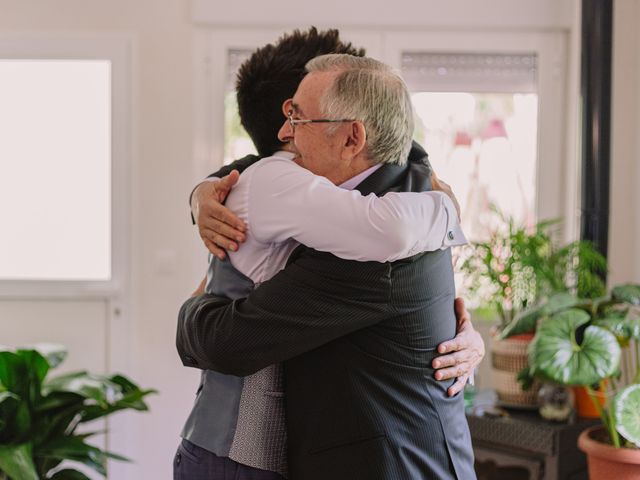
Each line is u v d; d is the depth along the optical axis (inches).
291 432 62.7
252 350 59.7
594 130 134.4
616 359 104.7
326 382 61.3
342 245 57.9
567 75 151.7
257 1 149.3
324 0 149.5
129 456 153.6
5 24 151.8
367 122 60.8
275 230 59.7
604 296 122.7
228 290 63.6
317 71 62.2
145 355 154.5
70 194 156.3
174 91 152.5
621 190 148.2
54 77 154.9
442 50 151.6
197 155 152.9
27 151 156.1
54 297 155.2
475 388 137.8
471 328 67.9
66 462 153.5
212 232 62.3
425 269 61.7
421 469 61.7
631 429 100.5
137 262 153.8
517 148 152.9
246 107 71.1
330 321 59.2
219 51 152.0
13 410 110.7
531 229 153.0
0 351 109.3
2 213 156.9
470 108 152.7
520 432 114.7
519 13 149.4
